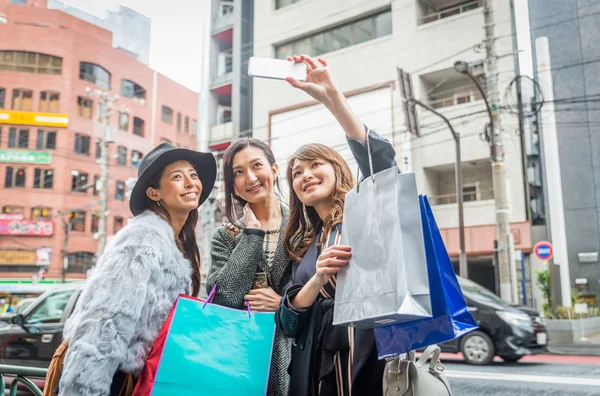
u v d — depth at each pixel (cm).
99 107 3256
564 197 1588
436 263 130
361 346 152
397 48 1697
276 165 221
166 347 154
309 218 184
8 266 2880
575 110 1605
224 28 2250
